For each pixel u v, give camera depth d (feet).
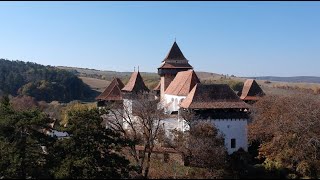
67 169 113.91
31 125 130.00
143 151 154.10
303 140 154.20
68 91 446.19
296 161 150.30
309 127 159.43
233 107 161.68
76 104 320.29
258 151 163.12
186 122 158.51
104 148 129.70
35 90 408.87
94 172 119.65
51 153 125.18
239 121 162.61
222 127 160.56
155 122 175.94
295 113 164.66
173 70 228.43
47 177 115.44
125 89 231.30
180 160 154.30
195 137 150.61
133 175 137.59
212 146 148.87
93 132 126.52
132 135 168.76
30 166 121.70
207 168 146.10
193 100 162.50
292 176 135.95
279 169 132.98
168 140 169.89
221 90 167.53
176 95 192.44
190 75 190.08
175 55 232.94
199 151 148.15
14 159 118.32
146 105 166.30
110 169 123.44
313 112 165.37
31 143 126.52
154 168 153.89
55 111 340.18
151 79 501.15
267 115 176.24
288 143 153.99
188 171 144.46
